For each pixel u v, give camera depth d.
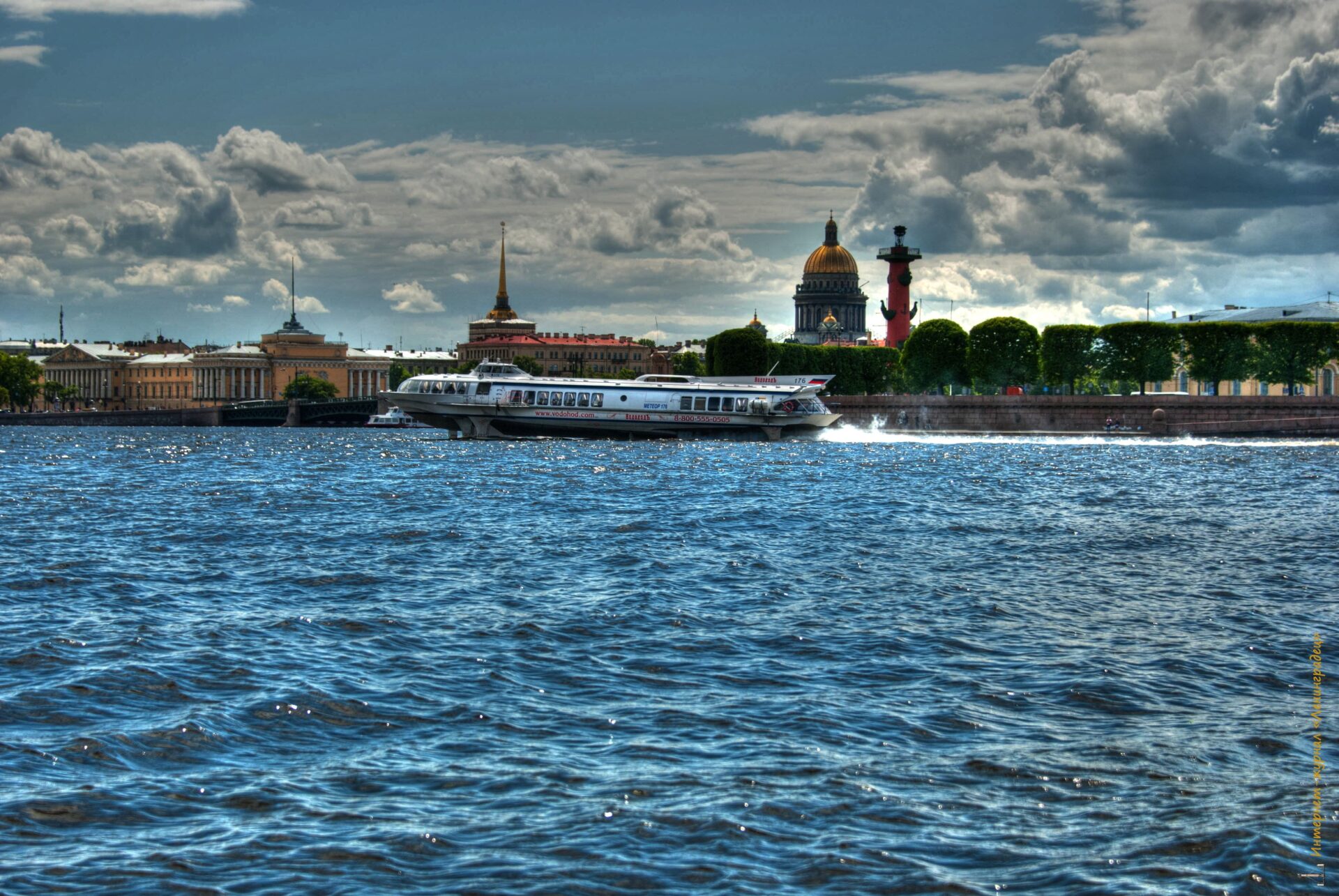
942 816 21.27
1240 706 27.92
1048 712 27.38
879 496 76.25
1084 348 183.62
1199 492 80.75
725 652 32.72
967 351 196.50
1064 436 166.00
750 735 25.39
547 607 38.59
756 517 63.91
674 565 47.47
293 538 55.31
